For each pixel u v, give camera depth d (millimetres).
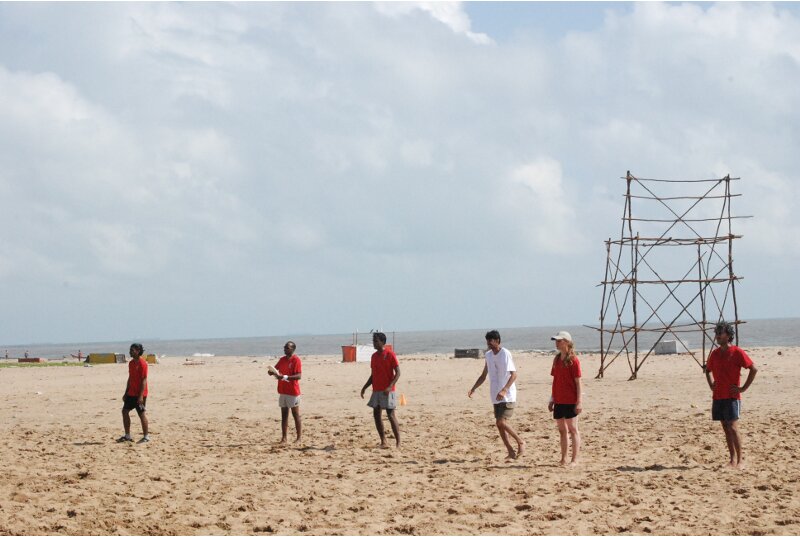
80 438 14312
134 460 11430
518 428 14234
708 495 8438
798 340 80812
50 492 9016
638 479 9289
